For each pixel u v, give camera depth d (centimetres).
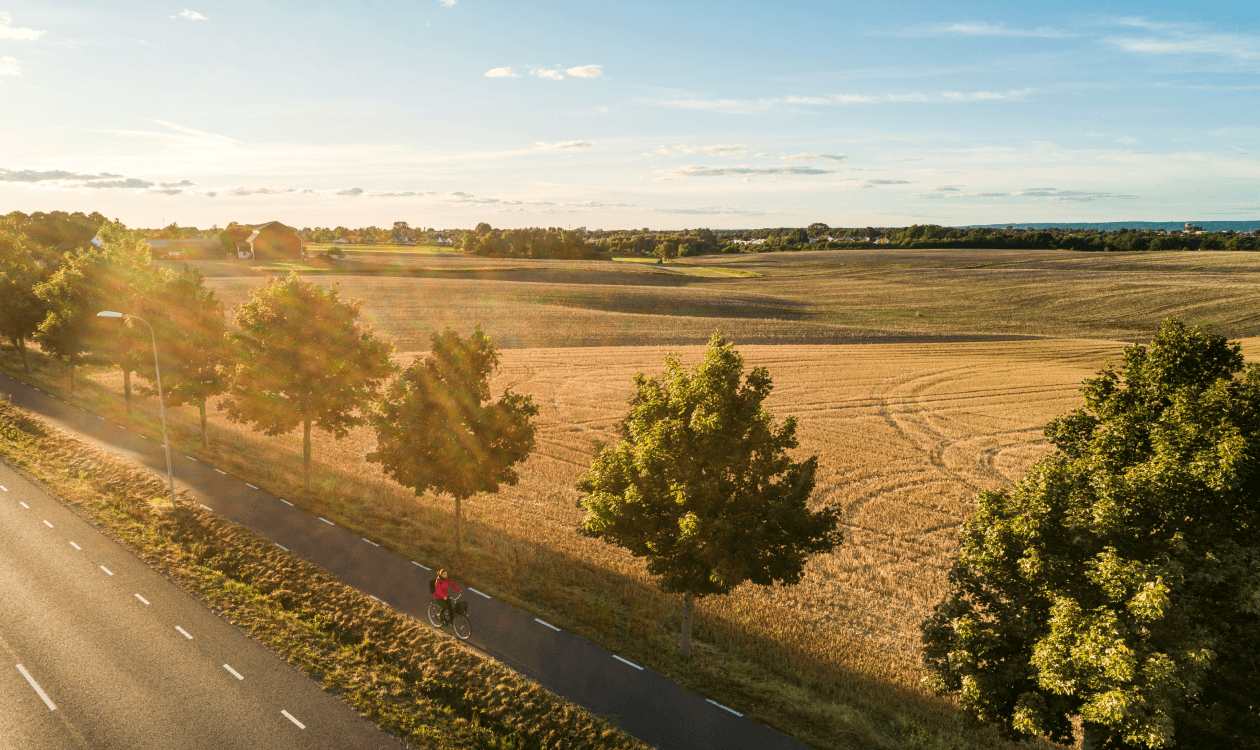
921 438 4284
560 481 3406
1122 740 1218
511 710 1659
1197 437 1335
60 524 2661
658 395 1952
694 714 1675
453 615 1958
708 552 1670
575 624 2058
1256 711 1219
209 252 16438
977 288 12388
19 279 5075
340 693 1725
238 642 1927
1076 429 1722
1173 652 1153
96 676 1747
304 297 3050
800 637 2075
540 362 6378
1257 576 1166
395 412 2522
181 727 1575
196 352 3534
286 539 2581
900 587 2439
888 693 1812
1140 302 10081
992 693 1352
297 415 3070
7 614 2012
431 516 2866
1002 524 1433
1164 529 1348
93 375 5434
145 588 2202
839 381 5784
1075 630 1214
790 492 1883
